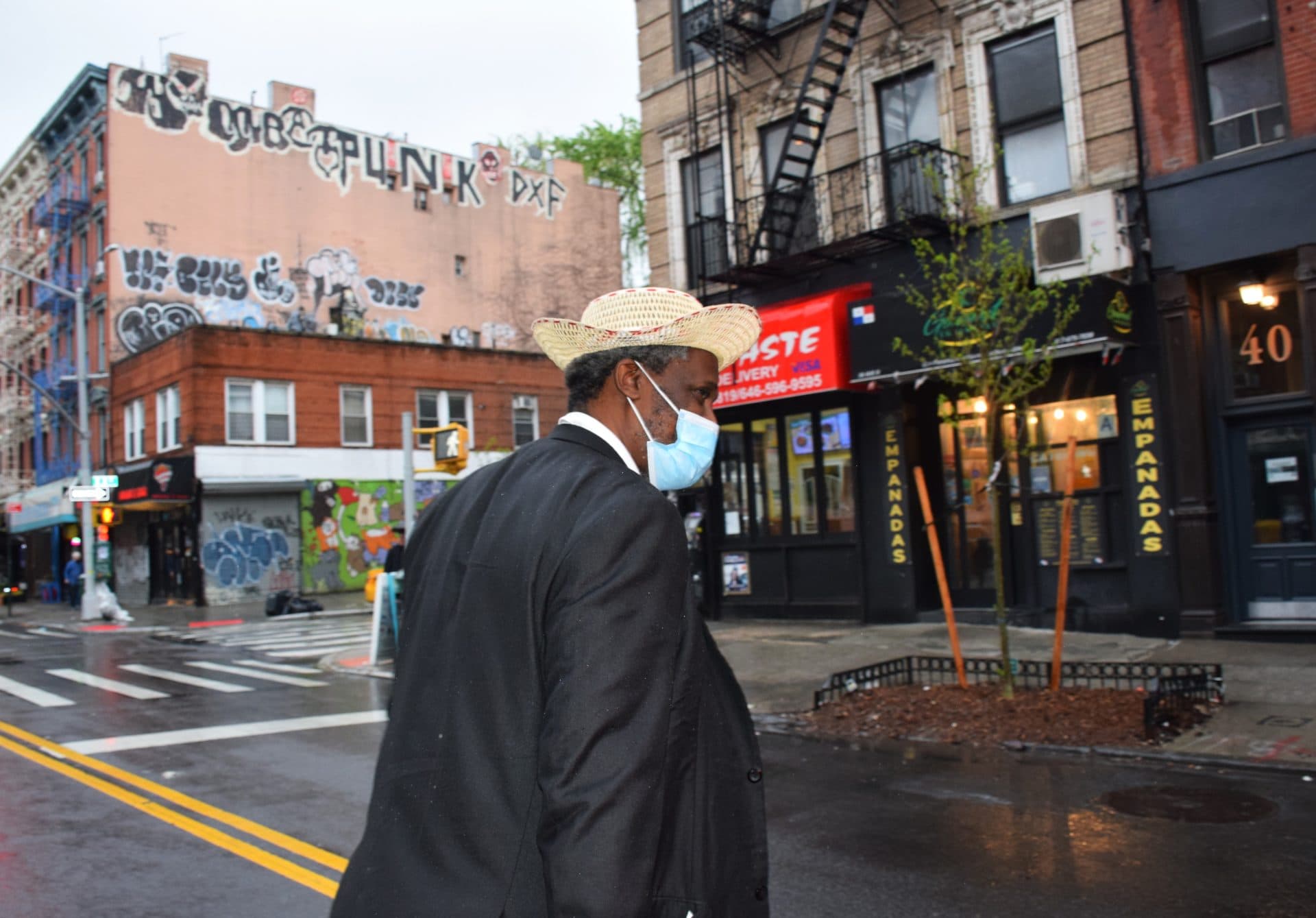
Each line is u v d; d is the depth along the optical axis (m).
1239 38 10.88
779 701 9.26
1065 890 4.55
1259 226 10.55
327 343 30.70
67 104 33.97
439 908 1.46
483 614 1.59
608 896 1.33
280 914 4.55
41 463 38.66
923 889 4.63
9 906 4.69
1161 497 11.27
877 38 13.83
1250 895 4.40
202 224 33.91
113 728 9.27
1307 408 10.57
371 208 37.72
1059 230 11.05
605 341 1.90
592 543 1.51
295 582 29.73
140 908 4.64
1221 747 6.81
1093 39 11.82
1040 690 8.40
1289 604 10.72
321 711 10.01
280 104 35.88
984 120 12.71
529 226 41.84
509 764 1.51
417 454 32.31
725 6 15.20
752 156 15.42
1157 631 11.26
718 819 1.61
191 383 28.36
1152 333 11.34
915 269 13.27
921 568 13.58
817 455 14.61
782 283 14.88
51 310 36.59
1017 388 9.74
